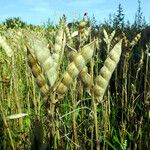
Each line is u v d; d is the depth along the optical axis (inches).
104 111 101.0
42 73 48.4
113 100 143.6
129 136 117.1
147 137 111.3
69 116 105.9
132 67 177.0
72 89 84.6
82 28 72.9
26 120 119.6
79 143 95.9
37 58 47.8
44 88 48.4
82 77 59.3
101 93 59.5
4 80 97.2
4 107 110.7
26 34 49.3
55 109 49.8
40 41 49.1
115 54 57.9
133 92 125.6
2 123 111.7
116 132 129.7
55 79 48.8
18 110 98.0
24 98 138.9
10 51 92.4
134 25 321.4
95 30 220.4
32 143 45.4
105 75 58.5
